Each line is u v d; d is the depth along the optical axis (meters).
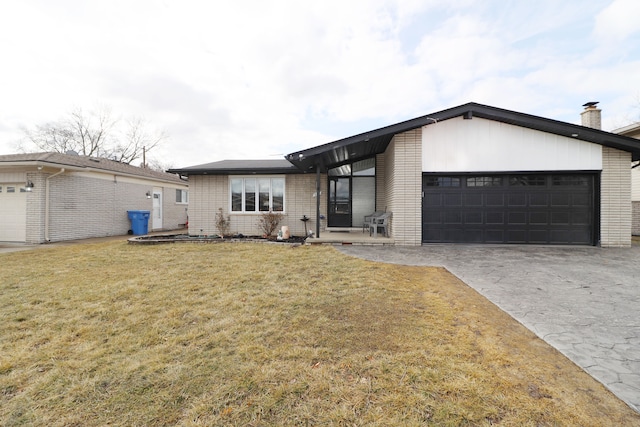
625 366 2.26
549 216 8.29
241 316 3.28
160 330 2.94
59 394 1.98
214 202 11.24
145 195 14.30
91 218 11.48
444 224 8.51
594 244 8.12
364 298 3.85
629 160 7.97
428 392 1.95
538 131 8.16
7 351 2.54
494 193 8.41
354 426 1.67
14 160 9.44
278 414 1.77
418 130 8.28
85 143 26.97
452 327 2.96
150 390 2.00
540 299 3.82
